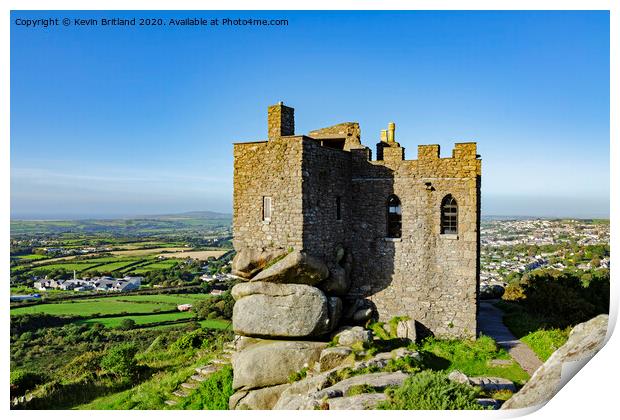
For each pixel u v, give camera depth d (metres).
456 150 21.27
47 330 46.81
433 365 17.84
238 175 20.86
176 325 51.59
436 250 21.56
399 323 20.97
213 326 50.69
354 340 18.38
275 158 19.89
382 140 26.19
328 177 21.19
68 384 23.34
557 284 28.05
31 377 24.39
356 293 22.88
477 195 22.73
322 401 12.70
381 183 22.59
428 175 21.73
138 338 45.81
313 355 17.95
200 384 19.23
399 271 22.17
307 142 19.59
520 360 18.80
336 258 21.70
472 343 20.44
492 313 28.33
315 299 18.78
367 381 14.12
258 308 18.88
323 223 20.75
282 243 19.62
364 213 22.89
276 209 19.81
